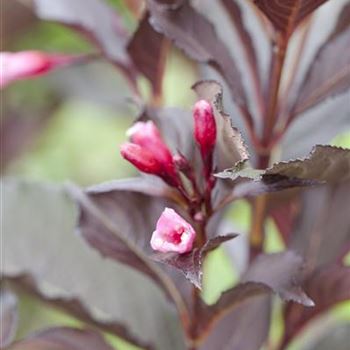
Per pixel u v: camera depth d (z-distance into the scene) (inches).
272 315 20.0
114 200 17.7
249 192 16.1
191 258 15.3
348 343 19.9
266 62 19.9
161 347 19.2
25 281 17.9
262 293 16.6
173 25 17.1
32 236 19.5
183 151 17.3
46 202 19.7
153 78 19.4
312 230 19.5
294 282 16.3
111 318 18.3
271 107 17.5
